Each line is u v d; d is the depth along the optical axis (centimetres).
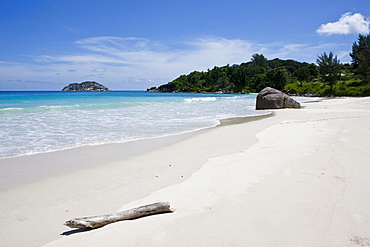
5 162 690
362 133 927
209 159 699
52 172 610
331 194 431
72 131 1152
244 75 11962
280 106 2498
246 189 469
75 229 352
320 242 299
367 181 481
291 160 643
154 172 600
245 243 300
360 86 5925
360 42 7719
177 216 373
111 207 416
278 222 346
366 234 312
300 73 9138
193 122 1510
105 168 640
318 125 1185
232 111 2273
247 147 828
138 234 325
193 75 15525
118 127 1288
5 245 312
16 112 1697
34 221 373
